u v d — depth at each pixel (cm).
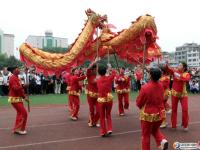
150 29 1284
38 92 2616
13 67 1118
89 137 1104
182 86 1151
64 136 1123
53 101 2194
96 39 1432
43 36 8006
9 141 1059
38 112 1681
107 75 1092
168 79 1305
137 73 2534
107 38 1406
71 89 1429
